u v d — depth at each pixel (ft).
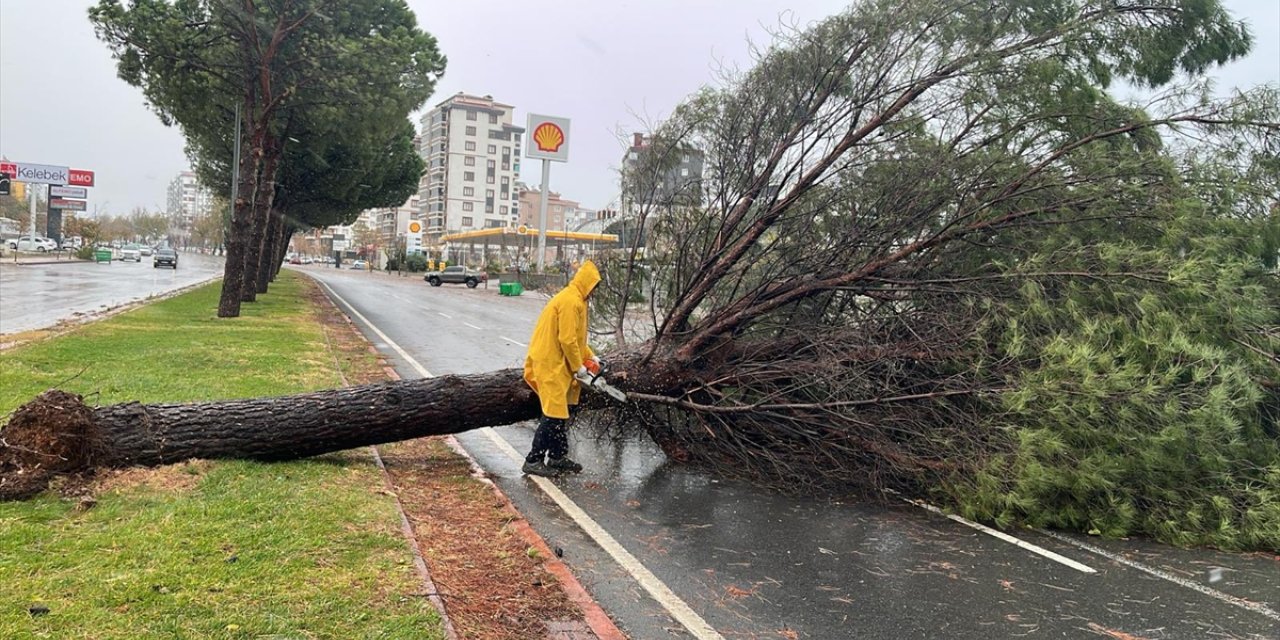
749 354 21.66
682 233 24.40
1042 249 19.76
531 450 21.95
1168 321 17.01
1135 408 16.47
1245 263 17.66
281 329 51.55
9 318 51.37
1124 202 19.88
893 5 22.91
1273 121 19.92
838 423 19.85
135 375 28.99
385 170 114.01
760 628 12.55
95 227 237.66
